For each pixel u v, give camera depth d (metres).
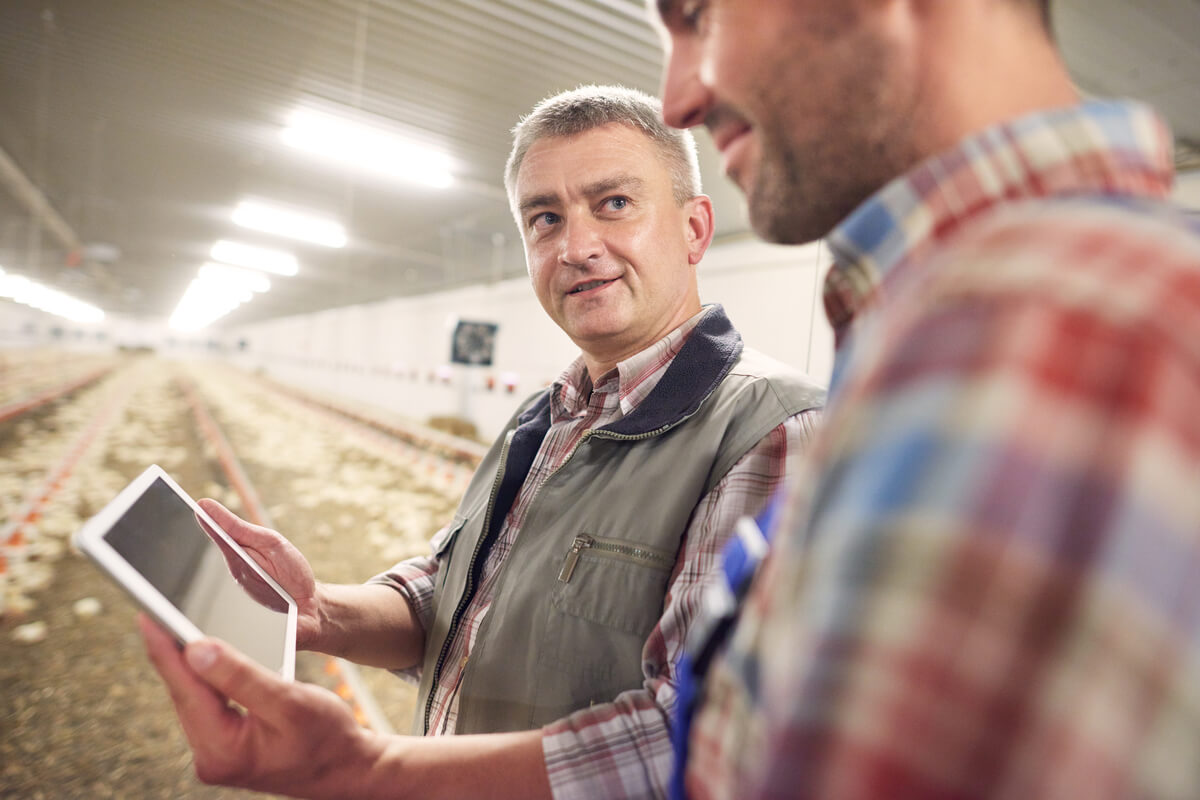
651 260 0.99
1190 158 3.12
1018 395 0.19
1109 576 0.17
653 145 1.01
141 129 6.05
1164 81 2.80
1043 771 0.16
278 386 22.86
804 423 0.79
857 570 0.20
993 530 0.18
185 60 4.57
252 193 7.91
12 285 18.20
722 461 0.80
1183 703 0.17
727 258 4.55
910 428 0.20
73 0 3.91
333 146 5.84
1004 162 0.28
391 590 1.11
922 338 0.22
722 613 0.40
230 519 0.93
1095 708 0.16
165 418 11.16
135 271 19.66
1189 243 0.22
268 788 0.55
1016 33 0.31
